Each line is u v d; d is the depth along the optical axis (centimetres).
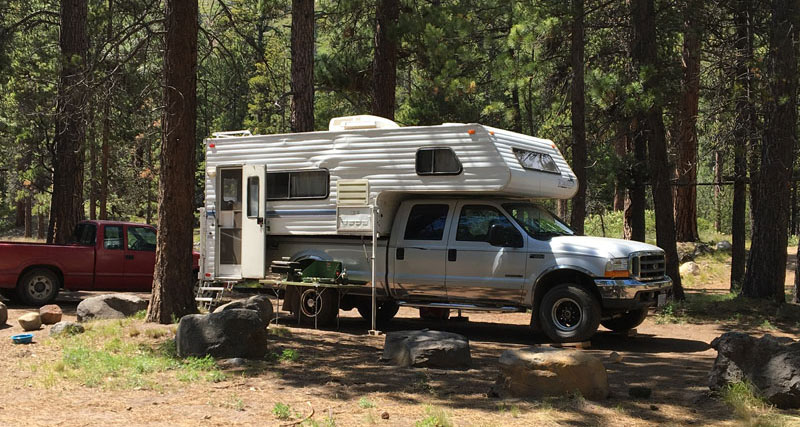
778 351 697
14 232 5044
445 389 765
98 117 1636
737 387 694
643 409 685
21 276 1421
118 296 1205
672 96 1605
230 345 900
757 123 1603
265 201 1273
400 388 770
